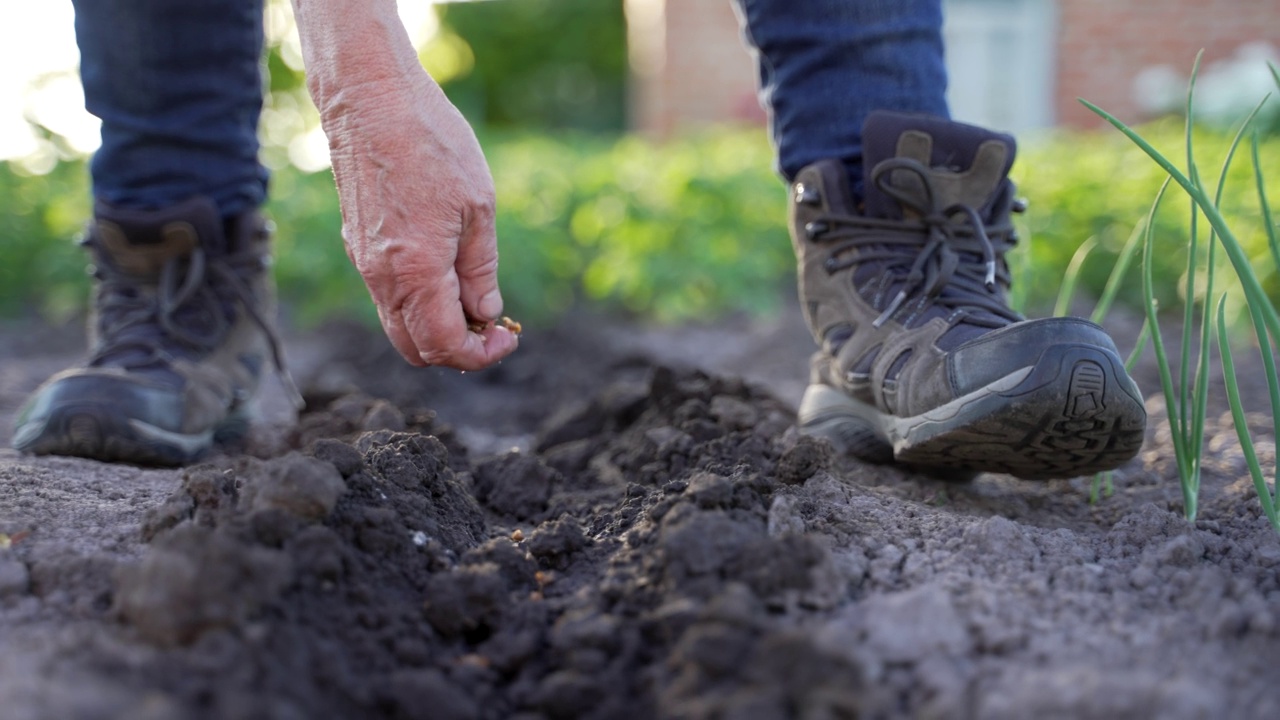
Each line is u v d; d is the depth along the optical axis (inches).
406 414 38.4
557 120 320.2
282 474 25.6
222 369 38.0
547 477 33.8
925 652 23.6
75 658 22.8
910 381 31.6
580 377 62.1
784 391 57.6
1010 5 155.8
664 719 22.4
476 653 24.6
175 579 23.0
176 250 37.0
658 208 83.7
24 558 26.6
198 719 21.4
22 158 88.7
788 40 34.1
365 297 73.0
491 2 312.0
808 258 35.1
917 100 33.9
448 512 29.3
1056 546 28.2
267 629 23.0
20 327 82.8
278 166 83.4
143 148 36.4
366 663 23.8
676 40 151.0
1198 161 88.8
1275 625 24.4
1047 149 108.3
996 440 30.5
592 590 25.8
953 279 32.8
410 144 27.2
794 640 22.5
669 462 33.9
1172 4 145.6
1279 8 142.8
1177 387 52.3
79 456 35.4
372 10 27.2
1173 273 79.0
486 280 28.9
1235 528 30.3
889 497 30.9
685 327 82.9
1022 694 22.6
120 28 35.3
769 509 28.3
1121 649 24.2
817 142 34.5
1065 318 30.2
